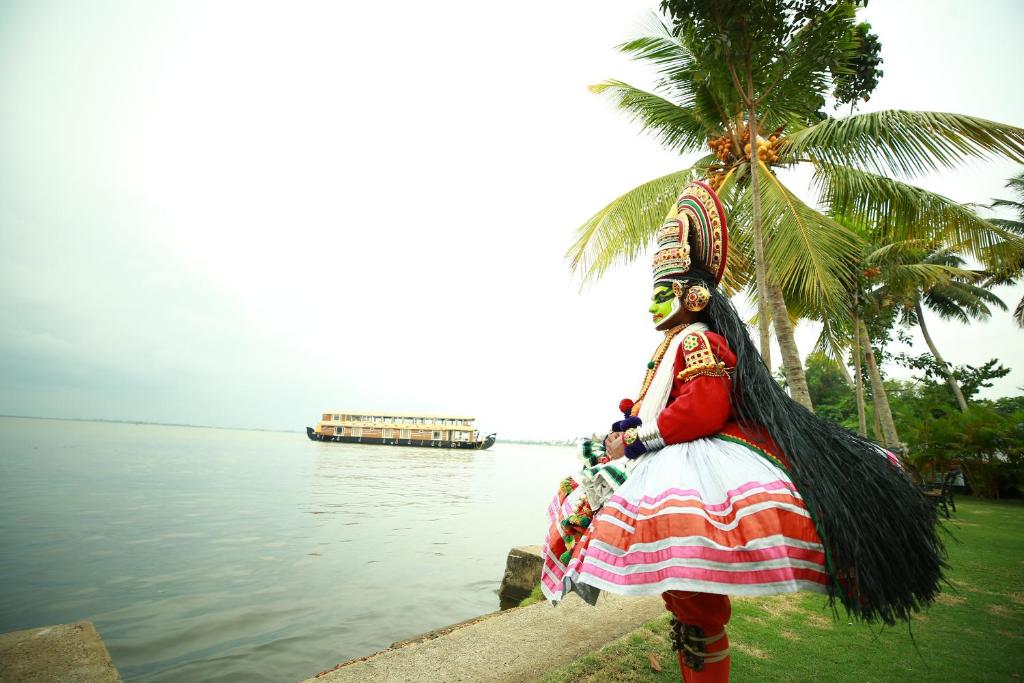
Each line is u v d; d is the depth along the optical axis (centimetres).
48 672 223
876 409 1622
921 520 137
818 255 817
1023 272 830
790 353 931
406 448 7181
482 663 246
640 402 168
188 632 542
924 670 252
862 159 788
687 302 164
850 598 124
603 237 984
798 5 643
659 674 229
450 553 972
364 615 608
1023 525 857
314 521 1253
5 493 1445
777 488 128
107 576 735
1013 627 326
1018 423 1462
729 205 961
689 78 921
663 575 120
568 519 164
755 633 297
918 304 2316
